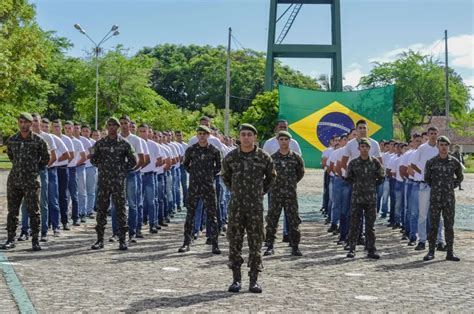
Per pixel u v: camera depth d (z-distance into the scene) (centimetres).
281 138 1106
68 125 1455
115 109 6300
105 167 1114
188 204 1118
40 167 1084
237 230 810
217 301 745
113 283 829
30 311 668
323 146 2548
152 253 1091
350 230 1127
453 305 751
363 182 1115
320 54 5222
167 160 1482
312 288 836
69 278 851
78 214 1466
